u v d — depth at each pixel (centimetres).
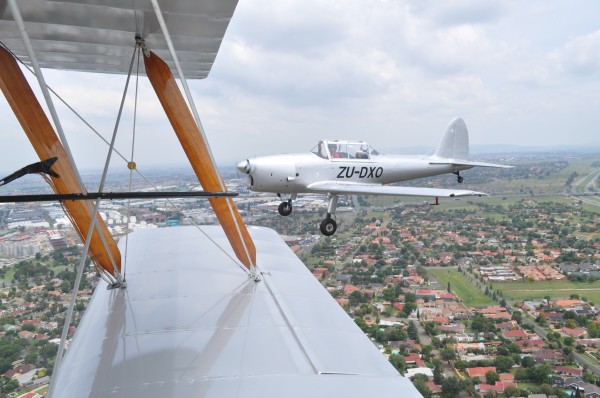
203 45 331
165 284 352
